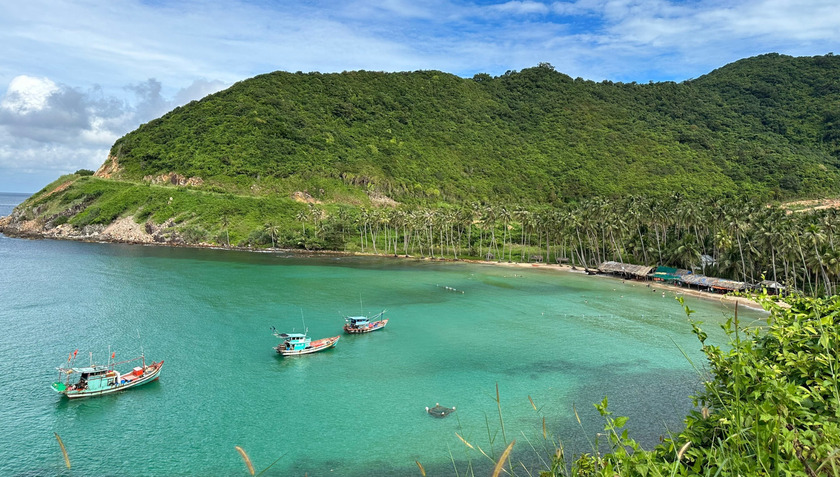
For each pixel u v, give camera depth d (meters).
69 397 49.38
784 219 105.12
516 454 39.81
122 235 188.50
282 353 63.44
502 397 51.22
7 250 157.88
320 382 54.91
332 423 45.19
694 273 123.19
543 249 173.88
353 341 70.69
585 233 145.12
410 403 49.72
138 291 99.00
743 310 91.88
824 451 7.88
